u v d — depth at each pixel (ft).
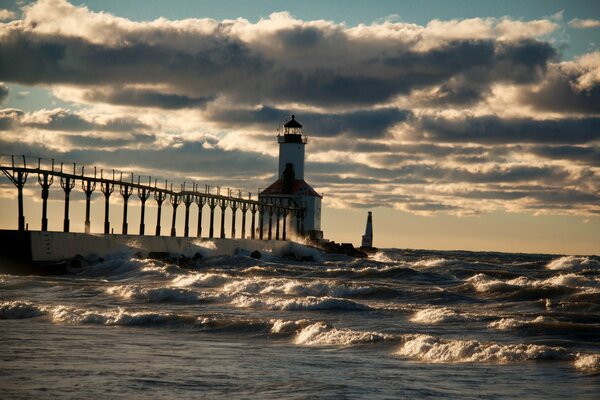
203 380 152.66
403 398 140.67
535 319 242.37
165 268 451.53
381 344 198.08
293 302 276.00
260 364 171.94
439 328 228.02
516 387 151.02
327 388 147.13
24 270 435.53
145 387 145.07
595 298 305.53
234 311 269.64
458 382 155.12
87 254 491.31
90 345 192.13
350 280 430.61
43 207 470.80
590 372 164.45
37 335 207.51
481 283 344.49
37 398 134.72
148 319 235.40
